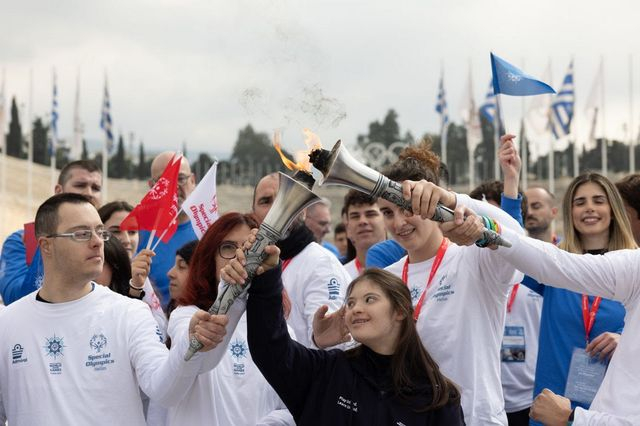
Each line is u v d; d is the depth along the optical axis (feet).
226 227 15.35
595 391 16.74
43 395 14.05
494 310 15.40
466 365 15.12
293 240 19.04
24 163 205.67
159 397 13.35
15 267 20.88
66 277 14.53
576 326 17.97
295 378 13.32
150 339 14.28
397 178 16.39
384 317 13.85
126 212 21.93
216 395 15.02
